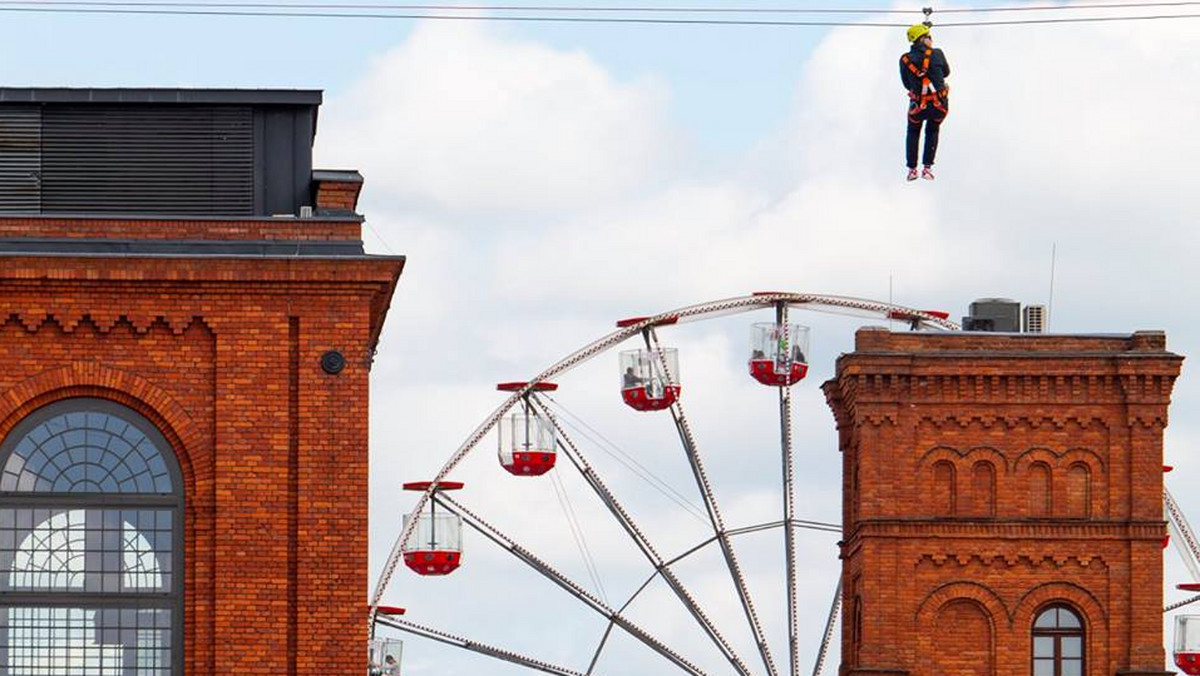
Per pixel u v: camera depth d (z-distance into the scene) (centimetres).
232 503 6625
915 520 10869
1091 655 10856
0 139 7125
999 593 10875
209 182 7144
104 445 6656
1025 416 10950
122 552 6631
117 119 7156
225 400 6650
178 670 6606
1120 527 10906
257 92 7150
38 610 6612
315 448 6644
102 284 6650
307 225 6794
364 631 6600
